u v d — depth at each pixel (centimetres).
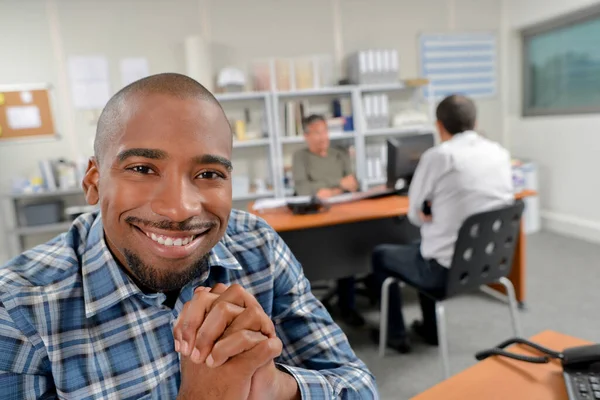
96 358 60
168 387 63
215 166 56
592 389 71
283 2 430
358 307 289
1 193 384
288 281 84
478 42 485
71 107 394
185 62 414
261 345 50
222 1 416
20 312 58
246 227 83
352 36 451
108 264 63
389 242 258
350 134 420
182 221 54
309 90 407
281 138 407
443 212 191
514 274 272
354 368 78
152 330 64
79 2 386
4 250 394
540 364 83
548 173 458
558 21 434
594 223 409
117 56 399
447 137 214
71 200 400
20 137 387
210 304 52
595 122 399
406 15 462
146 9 401
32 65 382
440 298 188
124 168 55
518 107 497
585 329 238
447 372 188
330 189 322
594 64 406
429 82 429
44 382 58
